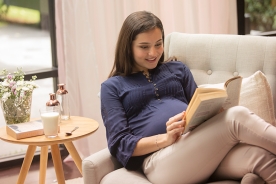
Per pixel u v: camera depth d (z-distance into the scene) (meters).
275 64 2.07
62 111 2.36
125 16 3.02
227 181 1.65
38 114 3.55
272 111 1.96
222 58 2.19
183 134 1.76
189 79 2.13
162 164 1.74
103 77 3.01
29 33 3.35
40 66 3.38
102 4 2.91
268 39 2.12
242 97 1.96
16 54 3.38
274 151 1.53
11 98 2.26
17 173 3.00
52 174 2.96
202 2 3.22
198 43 2.26
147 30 1.94
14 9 3.32
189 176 1.69
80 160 2.32
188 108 1.66
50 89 3.72
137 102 1.96
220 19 3.36
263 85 1.96
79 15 2.91
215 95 1.59
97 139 3.07
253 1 3.93
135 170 1.86
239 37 2.19
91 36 2.93
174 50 2.30
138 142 1.82
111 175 1.80
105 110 1.94
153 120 1.91
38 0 3.27
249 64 2.12
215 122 1.63
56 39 3.04
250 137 1.56
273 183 1.54
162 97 2.02
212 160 1.65
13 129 2.13
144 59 1.98
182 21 3.17
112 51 3.00
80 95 3.04
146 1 3.06
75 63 2.99
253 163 1.55
